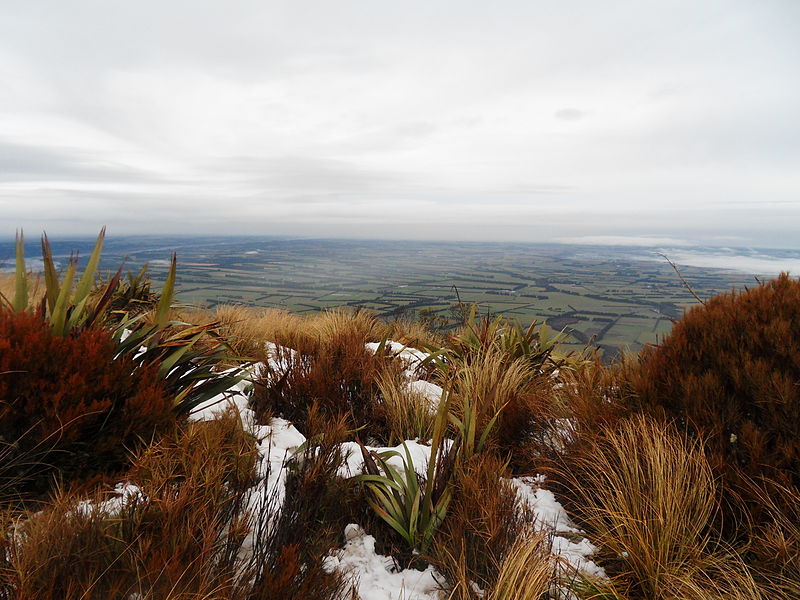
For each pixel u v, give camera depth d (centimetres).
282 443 269
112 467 198
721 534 185
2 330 190
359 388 357
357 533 195
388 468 218
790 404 204
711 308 271
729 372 233
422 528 191
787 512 183
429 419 315
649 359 299
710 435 213
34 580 126
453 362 433
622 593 170
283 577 137
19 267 238
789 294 247
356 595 150
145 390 213
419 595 163
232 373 297
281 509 178
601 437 248
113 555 141
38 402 183
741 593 158
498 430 294
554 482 242
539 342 498
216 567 144
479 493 199
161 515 155
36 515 158
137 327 352
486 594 157
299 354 389
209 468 180
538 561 161
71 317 233
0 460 172
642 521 183
